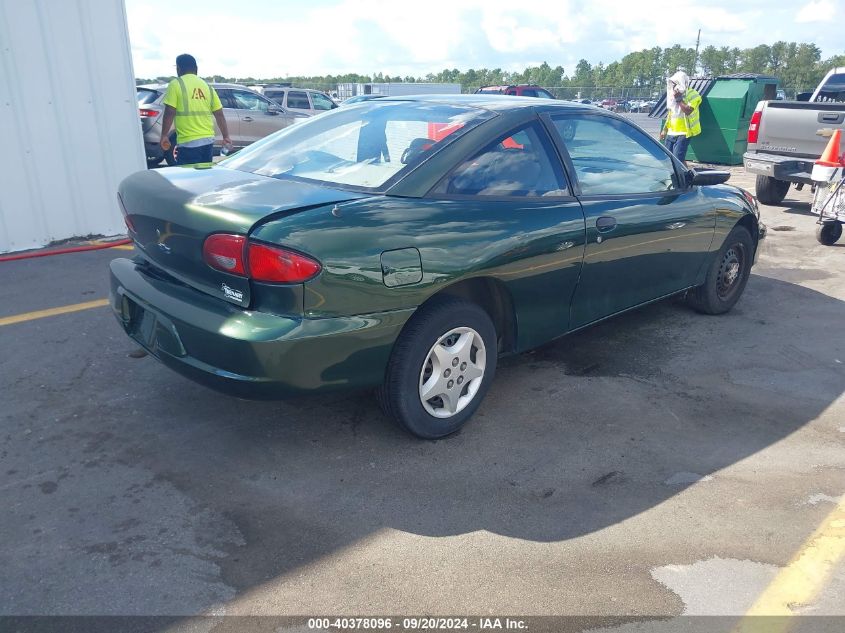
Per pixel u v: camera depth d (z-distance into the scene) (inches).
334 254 104.5
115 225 273.0
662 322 196.5
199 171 137.3
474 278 126.3
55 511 105.9
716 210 183.3
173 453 122.6
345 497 111.9
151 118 435.5
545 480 118.3
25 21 234.5
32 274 221.9
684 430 136.7
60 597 89.2
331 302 105.6
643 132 166.9
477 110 138.5
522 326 138.2
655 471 122.1
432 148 125.6
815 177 280.8
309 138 143.0
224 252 104.3
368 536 102.8
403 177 120.1
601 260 148.4
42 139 246.2
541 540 103.1
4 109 235.1
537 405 144.9
